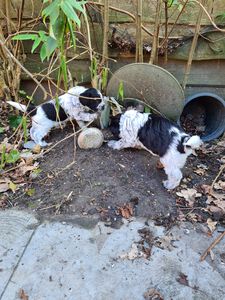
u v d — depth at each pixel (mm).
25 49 1103
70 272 624
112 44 1066
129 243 684
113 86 985
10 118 1053
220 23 1043
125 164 878
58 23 455
